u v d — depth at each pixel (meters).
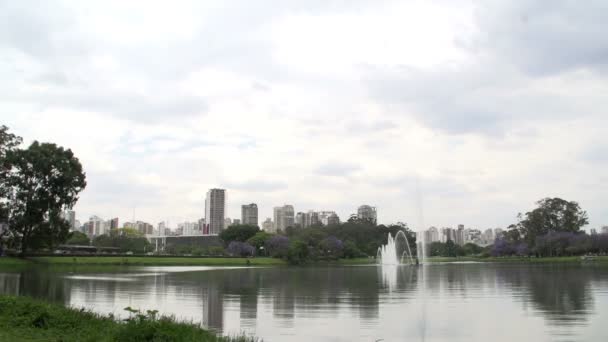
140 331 11.88
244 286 33.38
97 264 68.81
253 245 117.50
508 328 16.73
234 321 18.23
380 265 85.62
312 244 112.12
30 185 64.12
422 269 64.56
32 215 64.12
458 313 20.34
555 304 22.86
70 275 42.16
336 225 145.00
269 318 18.97
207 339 12.04
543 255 126.19
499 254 141.12
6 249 69.50
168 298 25.50
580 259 104.69
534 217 133.38
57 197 66.31
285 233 150.00
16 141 63.16
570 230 129.50
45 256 67.94
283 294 27.89
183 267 65.75
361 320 18.55
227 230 137.00
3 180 63.28
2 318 14.57
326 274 50.81
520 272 52.00
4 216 63.34
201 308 21.78
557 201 132.75
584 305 22.39
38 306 15.56
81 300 23.84
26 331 13.40
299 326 17.17
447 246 168.62
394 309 21.55
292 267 73.56
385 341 14.76
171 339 11.74
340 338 15.15
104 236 150.50
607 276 42.59
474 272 53.81
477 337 15.30
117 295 26.36
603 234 114.69
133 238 141.75
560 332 15.91
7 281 33.88
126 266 66.56
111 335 12.32
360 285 34.91
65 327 14.07
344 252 117.00
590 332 15.84
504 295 27.23
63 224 66.69
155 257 79.69
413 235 150.00
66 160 66.62
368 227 143.88
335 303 23.77
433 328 16.84
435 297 26.44
